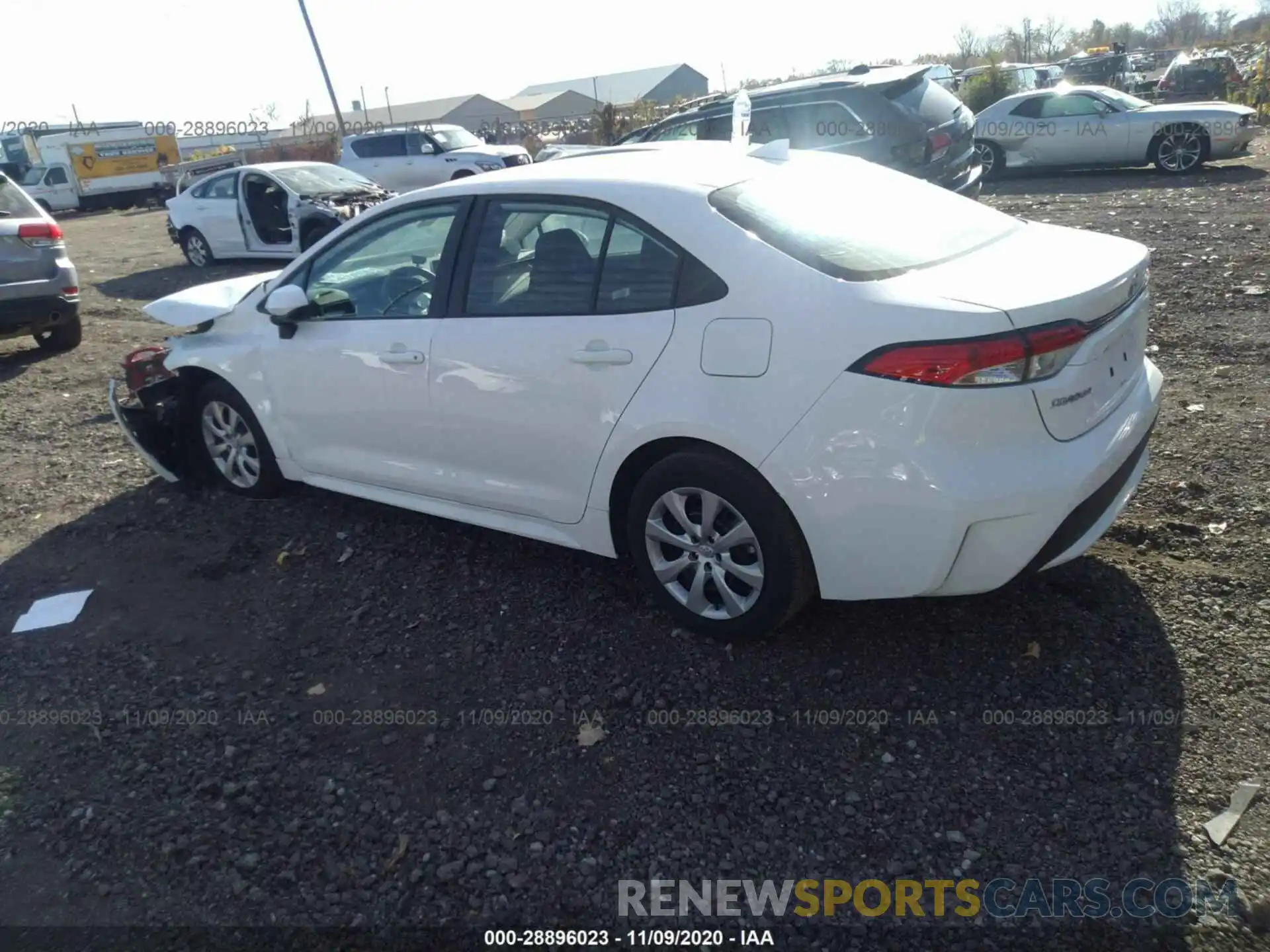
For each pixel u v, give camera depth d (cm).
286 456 493
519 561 440
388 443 439
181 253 1786
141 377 562
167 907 268
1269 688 317
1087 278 319
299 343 462
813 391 310
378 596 420
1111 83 3612
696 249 339
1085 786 285
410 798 301
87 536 503
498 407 388
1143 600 369
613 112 3134
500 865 274
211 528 502
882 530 309
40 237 866
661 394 340
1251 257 848
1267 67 2345
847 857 268
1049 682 329
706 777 300
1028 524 301
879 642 358
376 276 441
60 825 301
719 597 364
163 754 329
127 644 399
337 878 274
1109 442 318
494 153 1938
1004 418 294
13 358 926
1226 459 473
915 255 340
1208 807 274
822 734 315
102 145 3575
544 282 376
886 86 1042
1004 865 262
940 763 298
